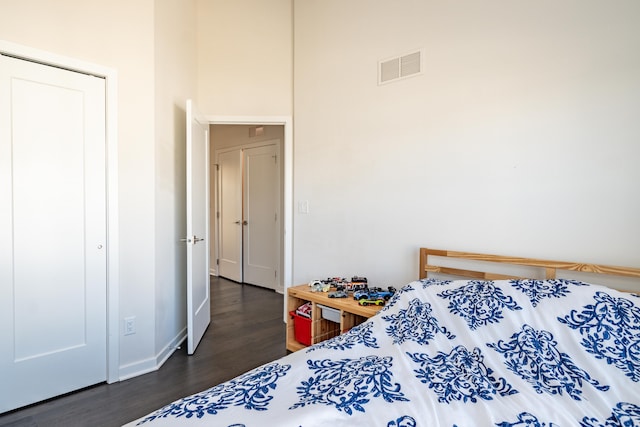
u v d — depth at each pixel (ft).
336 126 9.86
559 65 6.32
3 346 6.31
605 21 5.87
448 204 7.70
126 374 7.72
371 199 9.08
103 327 7.45
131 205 7.74
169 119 8.98
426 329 5.46
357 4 9.34
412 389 4.04
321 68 10.20
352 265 9.55
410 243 8.35
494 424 3.41
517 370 4.46
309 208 10.63
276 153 15.60
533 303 5.26
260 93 11.20
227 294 15.15
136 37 7.77
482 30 7.20
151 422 3.39
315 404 3.62
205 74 11.09
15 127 6.37
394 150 8.61
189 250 8.84
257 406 3.63
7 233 6.31
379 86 8.87
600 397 3.86
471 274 7.27
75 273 7.08
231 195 18.08
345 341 5.43
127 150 7.65
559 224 6.34
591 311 4.89
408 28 8.34
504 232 6.95
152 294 8.12
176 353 9.05
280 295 14.99
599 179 5.95
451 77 7.64
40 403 6.68
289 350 9.12
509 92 6.87
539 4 6.51
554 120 6.37
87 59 7.09
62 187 6.88
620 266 5.72
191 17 10.45
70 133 6.97
